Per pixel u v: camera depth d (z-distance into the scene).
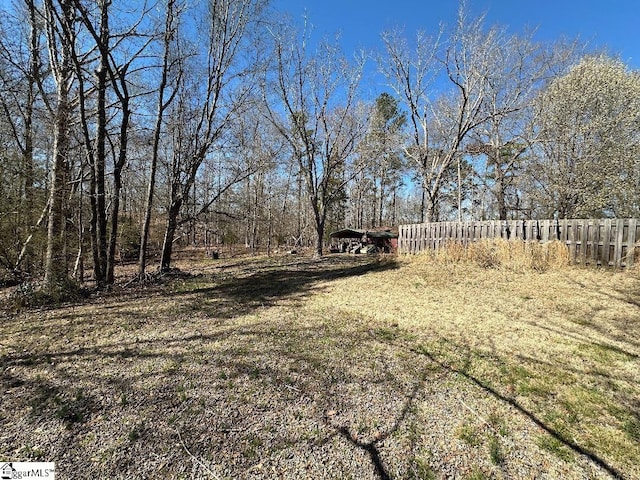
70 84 9.24
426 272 8.55
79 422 2.64
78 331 4.93
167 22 9.79
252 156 19.28
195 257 22.03
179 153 11.90
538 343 4.04
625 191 11.95
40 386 3.22
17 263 7.94
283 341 4.37
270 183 27.92
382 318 5.32
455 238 10.03
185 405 2.87
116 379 3.35
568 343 4.00
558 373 3.30
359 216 34.72
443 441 2.38
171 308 6.36
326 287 8.20
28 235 8.00
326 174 18.98
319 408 2.81
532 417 2.62
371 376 3.35
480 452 2.26
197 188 14.50
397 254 11.54
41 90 9.41
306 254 22.20
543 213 15.44
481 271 8.06
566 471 2.08
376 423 2.60
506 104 15.68
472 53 14.25
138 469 2.14
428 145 17.27
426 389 3.09
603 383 3.09
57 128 8.07
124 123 8.98
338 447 2.34
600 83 11.84
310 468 2.15
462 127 15.59
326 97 18.16
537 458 2.19
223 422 2.62
